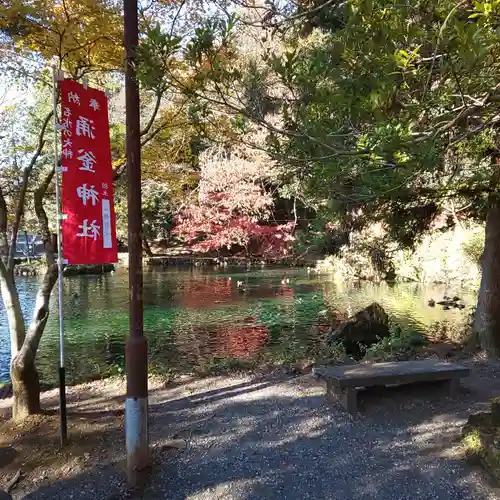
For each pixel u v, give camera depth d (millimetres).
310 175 2873
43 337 9508
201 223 21344
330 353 7191
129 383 3328
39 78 5043
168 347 8609
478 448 3312
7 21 4211
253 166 17703
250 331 9859
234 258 23359
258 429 4082
